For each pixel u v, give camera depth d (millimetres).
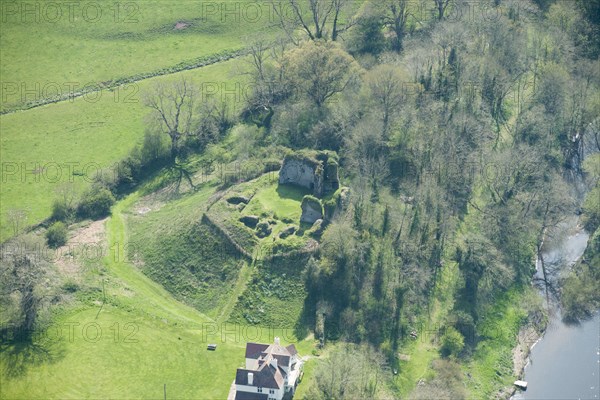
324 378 191750
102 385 195375
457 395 198625
